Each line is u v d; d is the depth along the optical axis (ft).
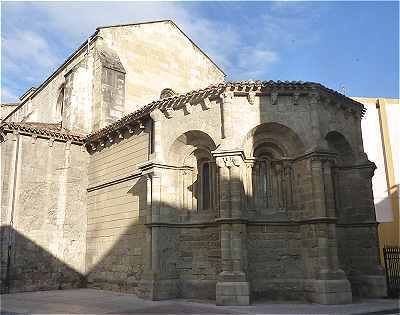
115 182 70.33
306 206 53.83
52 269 71.92
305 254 53.01
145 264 58.70
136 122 65.82
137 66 90.94
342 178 62.85
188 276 56.08
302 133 55.47
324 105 58.18
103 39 87.10
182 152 60.75
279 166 56.85
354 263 59.93
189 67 101.04
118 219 68.08
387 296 56.85
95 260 72.74
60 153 77.51
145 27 94.22
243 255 50.60
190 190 59.77
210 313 42.52
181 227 57.88
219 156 52.85
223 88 55.21
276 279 52.90
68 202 76.43
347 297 49.78
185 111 59.31
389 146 97.19
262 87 55.26
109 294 62.23
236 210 51.16
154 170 57.77
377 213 94.58
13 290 67.31
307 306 47.26
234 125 54.85
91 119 84.17
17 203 70.90
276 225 54.60
